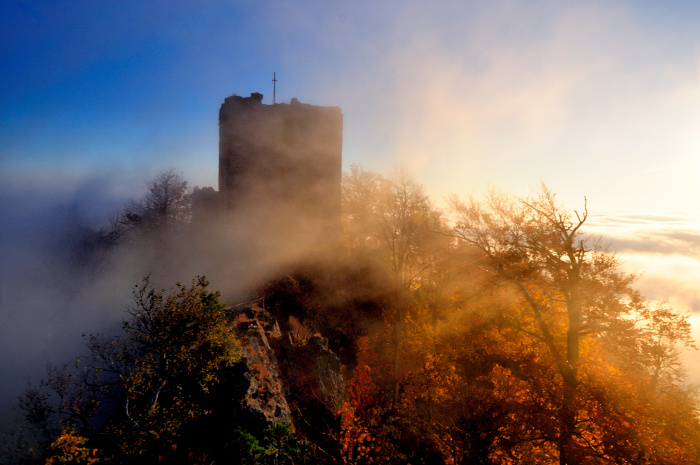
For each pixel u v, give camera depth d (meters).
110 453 14.45
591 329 17.73
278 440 14.61
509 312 22.38
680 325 16.09
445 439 20.30
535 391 19.11
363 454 19.62
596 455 16.33
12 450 15.74
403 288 29.53
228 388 18.92
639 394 16.78
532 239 19.00
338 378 25.94
